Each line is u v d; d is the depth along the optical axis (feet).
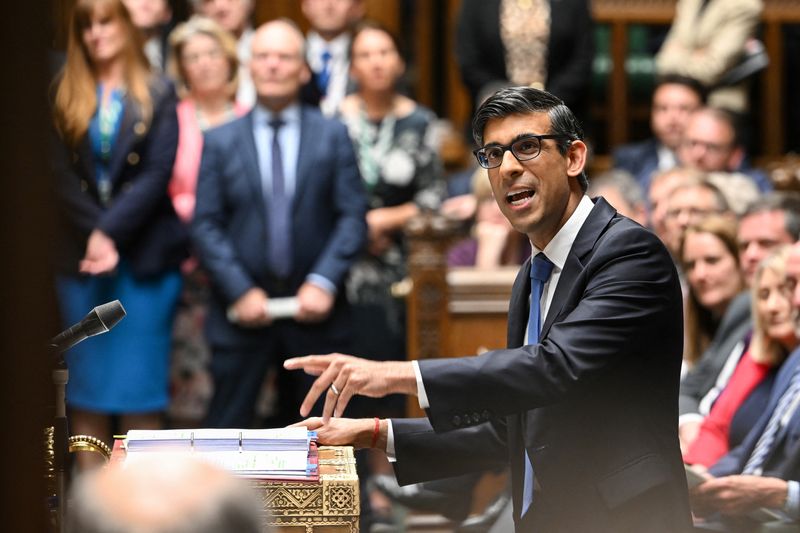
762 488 35.12
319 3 70.03
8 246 11.81
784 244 46.65
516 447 28.89
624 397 27.43
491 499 50.65
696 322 47.70
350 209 56.49
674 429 27.96
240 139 56.24
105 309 26.22
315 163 56.13
